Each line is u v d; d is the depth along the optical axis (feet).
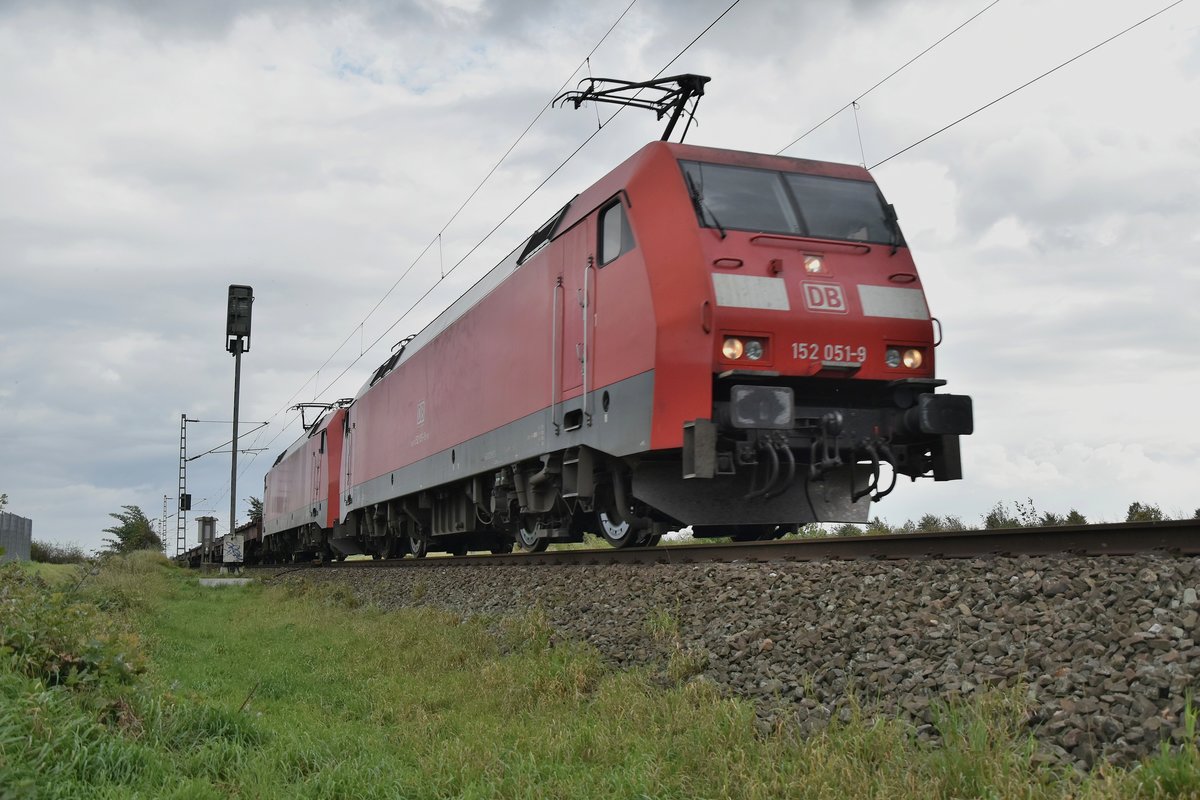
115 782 15.99
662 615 26.35
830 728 17.13
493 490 49.70
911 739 15.94
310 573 85.35
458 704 25.58
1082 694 15.33
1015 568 20.93
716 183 33.47
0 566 27.68
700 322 31.17
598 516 44.60
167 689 22.39
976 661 17.69
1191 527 20.61
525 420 43.68
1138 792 12.35
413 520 71.20
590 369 36.91
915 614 20.48
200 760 18.07
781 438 31.65
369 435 79.51
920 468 35.06
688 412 31.17
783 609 23.71
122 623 38.60
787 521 35.24
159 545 189.37
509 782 17.07
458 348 55.01
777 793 15.17
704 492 34.96
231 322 116.78
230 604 67.21
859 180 35.78
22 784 13.71
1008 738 14.96
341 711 26.37
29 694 17.10
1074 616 17.84
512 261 48.32
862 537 28.58
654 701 21.36
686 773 16.90
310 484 106.63
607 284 35.91
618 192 35.63
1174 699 14.19
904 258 34.47
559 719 22.11
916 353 33.63
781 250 32.73
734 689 21.07
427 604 44.37
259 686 29.19
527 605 35.17
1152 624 16.43
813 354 31.96
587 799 16.08
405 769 18.86
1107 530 22.06
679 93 39.96
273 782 17.42
